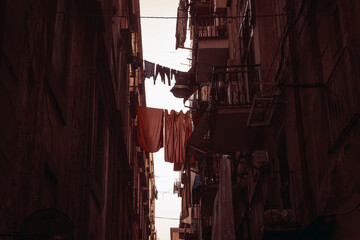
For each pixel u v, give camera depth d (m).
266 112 14.16
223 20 24.84
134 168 36.81
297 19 10.90
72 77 12.23
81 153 13.12
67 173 11.50
